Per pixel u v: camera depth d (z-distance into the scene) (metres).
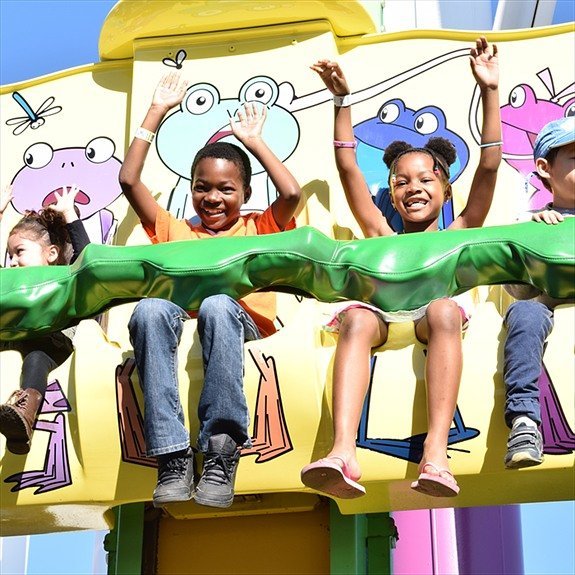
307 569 4.01
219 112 4.59
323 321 3.74
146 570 4.10
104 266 3.52
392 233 4.15
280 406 3.44
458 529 5.05
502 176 4.34
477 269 3.47
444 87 4.59
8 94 4.92
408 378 3.42
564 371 3.34
